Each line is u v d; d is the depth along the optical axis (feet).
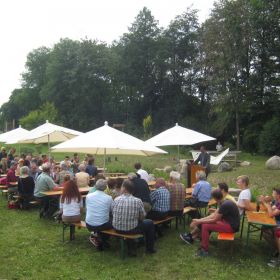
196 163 46.44
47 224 33.06
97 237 26.21
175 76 175.01
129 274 22.20
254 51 120.37
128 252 25.22
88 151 40.65
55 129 50.72
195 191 31.63
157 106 182.70
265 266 23.24
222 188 25.75
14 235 29.78
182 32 172.04
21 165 43.29
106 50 193.16
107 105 194.39
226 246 26.66
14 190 40.57
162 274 22.22
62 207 27.81
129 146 32.48
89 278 21.59
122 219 24.13
